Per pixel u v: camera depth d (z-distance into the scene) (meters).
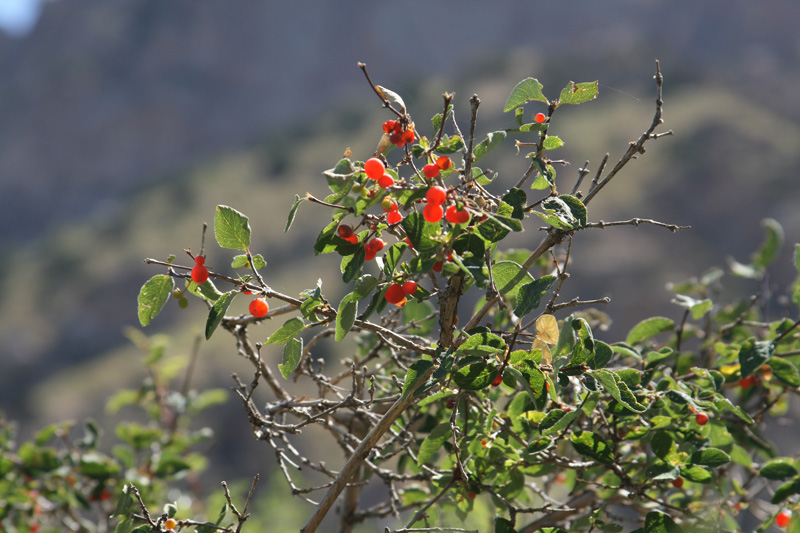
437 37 75.50
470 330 2.42
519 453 2.79
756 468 3.54
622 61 46.97
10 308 41.47
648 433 2.88
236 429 22.86
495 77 49.03
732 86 43.75
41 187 71.50
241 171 51.19
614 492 3.14
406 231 2.25
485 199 2.38
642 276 27.88
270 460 22.23
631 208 31.92
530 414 2.74
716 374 2.96
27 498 4.22
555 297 2.43
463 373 2.34
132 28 79.62
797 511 3.02
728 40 63.16
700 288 4.18
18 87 79.44
